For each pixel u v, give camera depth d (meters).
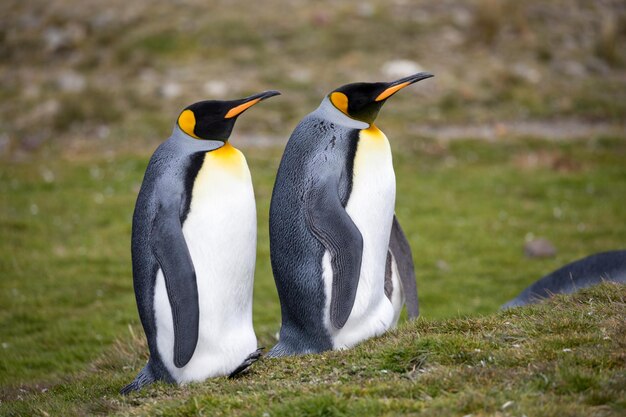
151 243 13.48
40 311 25.59
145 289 13.73
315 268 14.27
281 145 44.78
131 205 36.28
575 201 37.06
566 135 46.94
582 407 10.38
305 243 14.32
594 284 16.28
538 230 33.44
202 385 13.36
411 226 33.97
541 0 67.44
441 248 31.58
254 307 26.09
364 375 12.71
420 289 27.58
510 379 11.48
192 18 62.91
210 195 13.65
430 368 12.44
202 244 13.62
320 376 12.97
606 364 11.66
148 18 63.53
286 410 11.09
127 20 63.53
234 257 13.86
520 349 12.54
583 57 58.50
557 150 44.31
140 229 13.78
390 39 58.75
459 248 31.66
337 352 13.95
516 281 28.22
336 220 13.98
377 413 10.81
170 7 65.38
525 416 10.24
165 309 13.57
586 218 34.78
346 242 13.91
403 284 16.17
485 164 43.00
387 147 14.77
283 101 50.47
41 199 36.94
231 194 13.76
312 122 14.80
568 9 66.75
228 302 13.98
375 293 14.73
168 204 13.48
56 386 16.70
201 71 55.09
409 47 57.72
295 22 61.25
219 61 56.47
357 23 60.97
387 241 14.90
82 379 16.91
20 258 30.36
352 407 10.98
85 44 61.31
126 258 30.62
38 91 54.56
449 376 11.78
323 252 14.17
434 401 11.02
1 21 66.25
